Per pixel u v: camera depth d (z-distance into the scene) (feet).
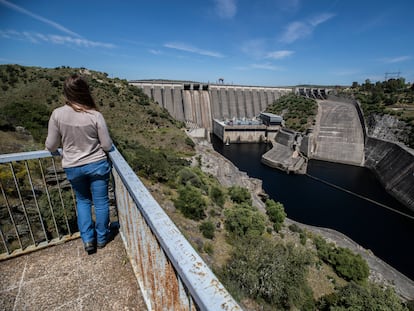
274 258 56.44
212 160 173.47
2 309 9.60
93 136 10.13
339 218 121.80
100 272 11.43
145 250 8.10
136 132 200.95
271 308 49.21
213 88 317.83
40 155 12.19
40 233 25.67
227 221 79.71
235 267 55.83
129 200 9.21
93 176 10.77
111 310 9.59
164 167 103.24
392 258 92.43
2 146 53.52
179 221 72.13
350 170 193.67
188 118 294.46
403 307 53.16
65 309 9.64
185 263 4.60
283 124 276.00
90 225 12.19
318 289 61.11
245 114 330.75
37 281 10.96
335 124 238.48
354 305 50.80
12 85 209.26
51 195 26.89
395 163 163.94
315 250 82.58
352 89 381.40
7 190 29.14
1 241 23.52
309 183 165.37
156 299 7.93
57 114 9.46
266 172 184.65
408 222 118.93
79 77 9.51
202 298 3.88
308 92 377.91
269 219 99.76
